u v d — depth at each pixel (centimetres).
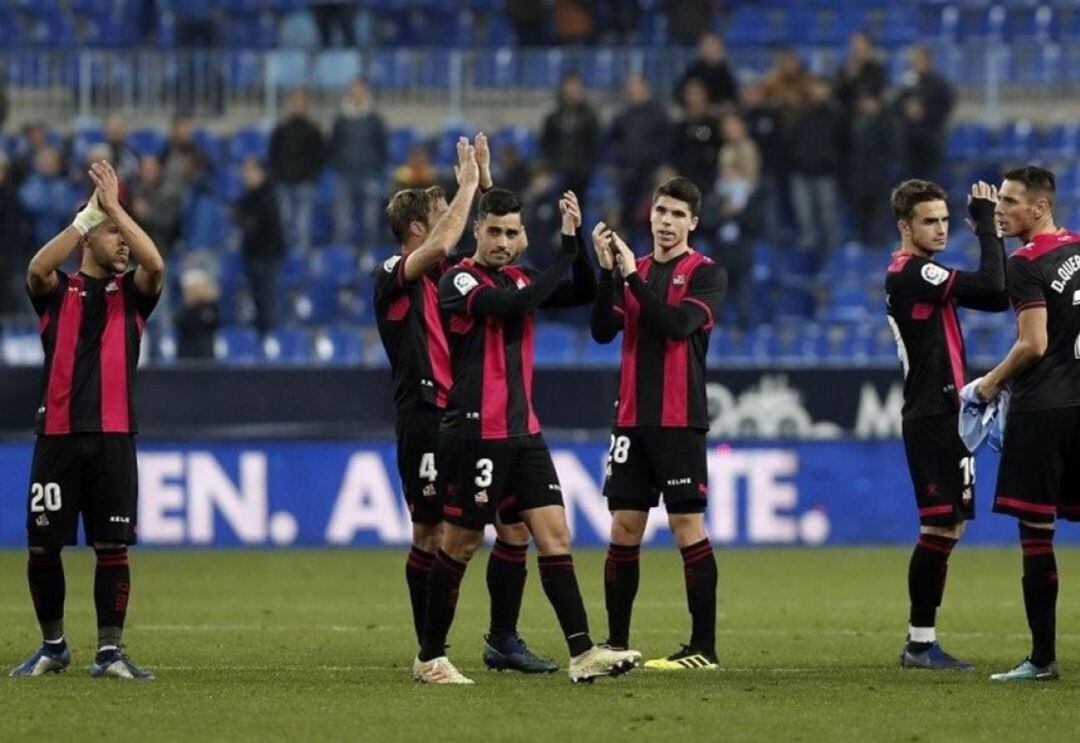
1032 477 3198
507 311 3041
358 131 7806
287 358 7281
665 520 6494
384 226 7812
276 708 2862
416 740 2586
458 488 3102
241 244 7694
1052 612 3222
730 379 6450
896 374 6450
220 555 6134
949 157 8275
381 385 6419
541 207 7181
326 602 4766
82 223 3184
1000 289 3356
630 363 3362
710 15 8481
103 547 3225
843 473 6431
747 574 5516
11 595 4906
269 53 8619
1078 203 8231
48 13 9038
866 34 7856
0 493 6375
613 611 3397
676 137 7556
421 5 8925
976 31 8956
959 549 6350
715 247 7306
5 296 7275
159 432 6362
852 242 7738
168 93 8575
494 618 3381
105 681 3172
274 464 6375
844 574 5516
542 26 8712
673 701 2945
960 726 2712
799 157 7625
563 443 6356
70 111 8600
